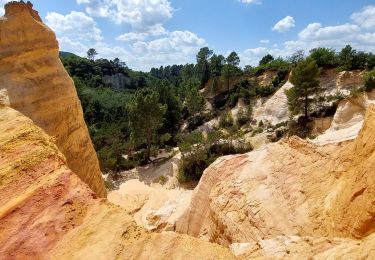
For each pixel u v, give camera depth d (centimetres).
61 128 1457
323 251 929
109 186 4847
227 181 2017
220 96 8775
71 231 731
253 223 1578
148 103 5722
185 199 2836
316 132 5072
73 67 15075
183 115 8475
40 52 1479
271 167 1888
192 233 2239
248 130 6269
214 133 5406
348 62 6162
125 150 6506
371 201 912
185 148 4953
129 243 724
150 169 5512
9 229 704
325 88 5800
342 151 1572
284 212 1505
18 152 919
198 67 10481
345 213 1079
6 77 1313
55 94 1461
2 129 1032
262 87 7481
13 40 1390
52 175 859
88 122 8938
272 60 9375
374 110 1227
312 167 1681
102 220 770
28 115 1294
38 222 730
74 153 1538
